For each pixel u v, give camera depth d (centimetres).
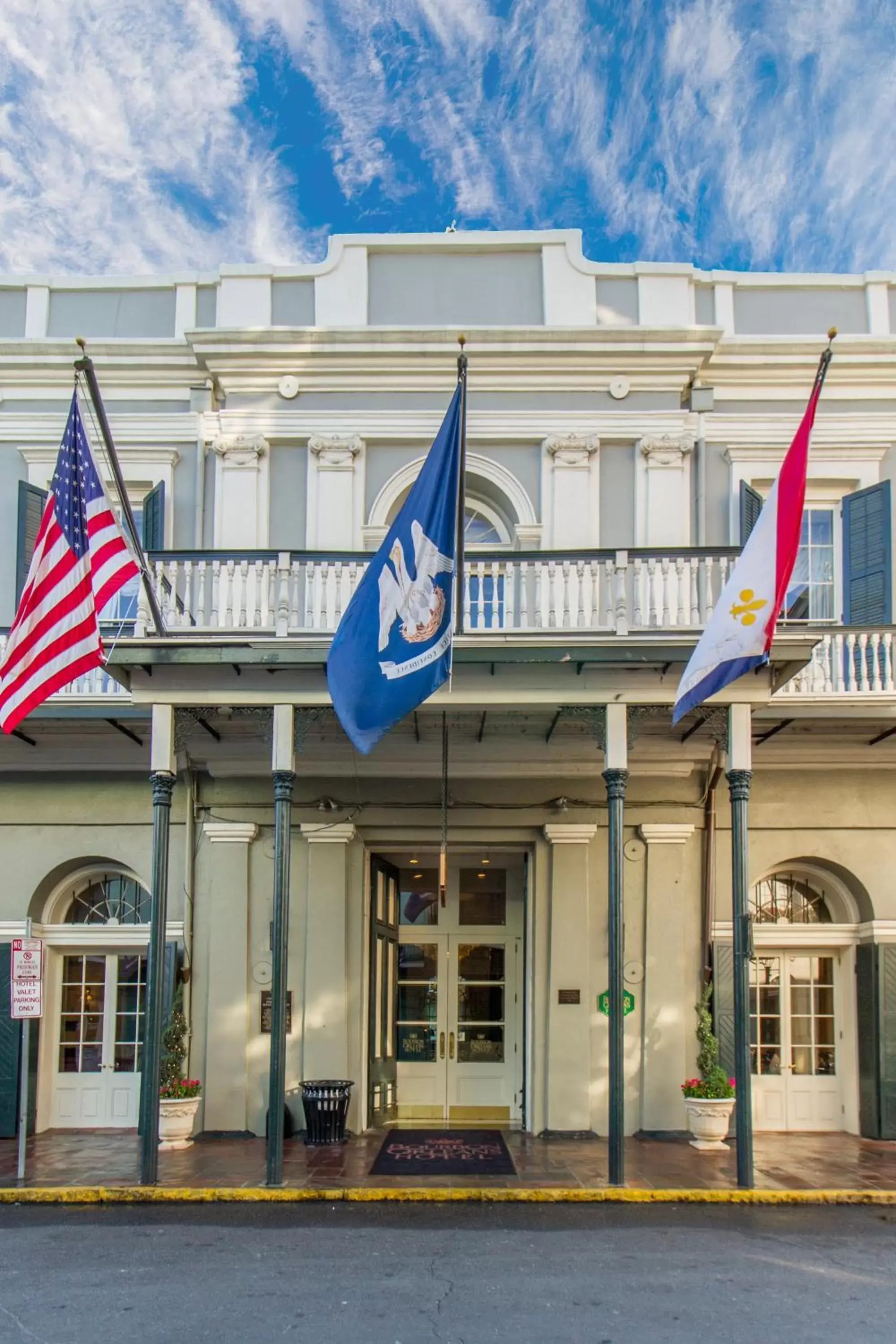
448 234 1473
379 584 1036
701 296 1485
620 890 1091
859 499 1394
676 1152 1232
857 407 1448
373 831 1403
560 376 1433
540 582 1201
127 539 1388
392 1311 725
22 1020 1342
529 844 1427
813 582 1434
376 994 1413
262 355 1423
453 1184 1059
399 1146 1257
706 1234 916
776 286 1485
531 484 1423
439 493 1030
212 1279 792
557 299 1462
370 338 1419
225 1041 1341
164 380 1457
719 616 1025
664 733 1314
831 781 1395
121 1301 742
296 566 1233
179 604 1209
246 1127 1328
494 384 1433
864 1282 791
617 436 1422
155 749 1124
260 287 1470
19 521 1386
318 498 1409
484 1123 1431
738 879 1091
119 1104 1402
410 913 1524
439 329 1416
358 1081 1354
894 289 1491
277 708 1124
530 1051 1366
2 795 1402
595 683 1125
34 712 1252
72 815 1398
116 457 1102
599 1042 1349
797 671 1120
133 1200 1022
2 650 1323
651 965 1357
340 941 1360
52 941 1409
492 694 1128
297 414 1427
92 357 1447
